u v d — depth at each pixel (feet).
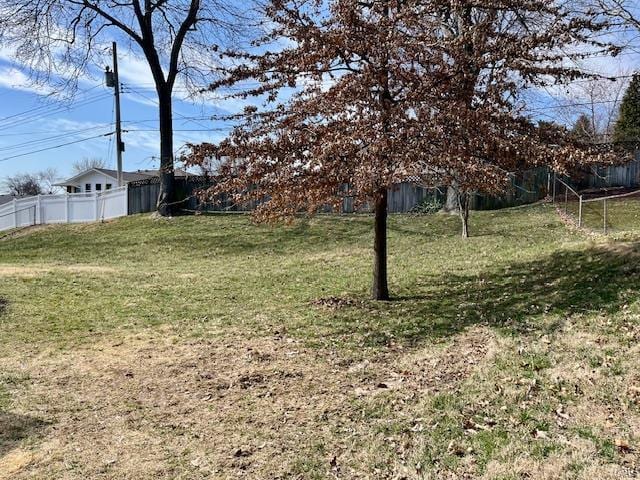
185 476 13.25
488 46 24.23
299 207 28.02
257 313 28.66
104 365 21.44
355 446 14.21
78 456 14.32
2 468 13.80
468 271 34.65
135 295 34.32
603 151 23.56
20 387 19.24
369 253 46.39
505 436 13.79
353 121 23.79
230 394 18.06
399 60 23.84
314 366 20.30
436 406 15.89
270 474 13.20
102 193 76.89
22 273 41.75
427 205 69.92
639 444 12.85
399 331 23.80
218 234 59.82
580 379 16.51
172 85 70.28
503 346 20.04
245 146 24.70
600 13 31.24
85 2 66.08
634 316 20.59
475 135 22.20
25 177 251.60
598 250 31.30
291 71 25.25
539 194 72.33
